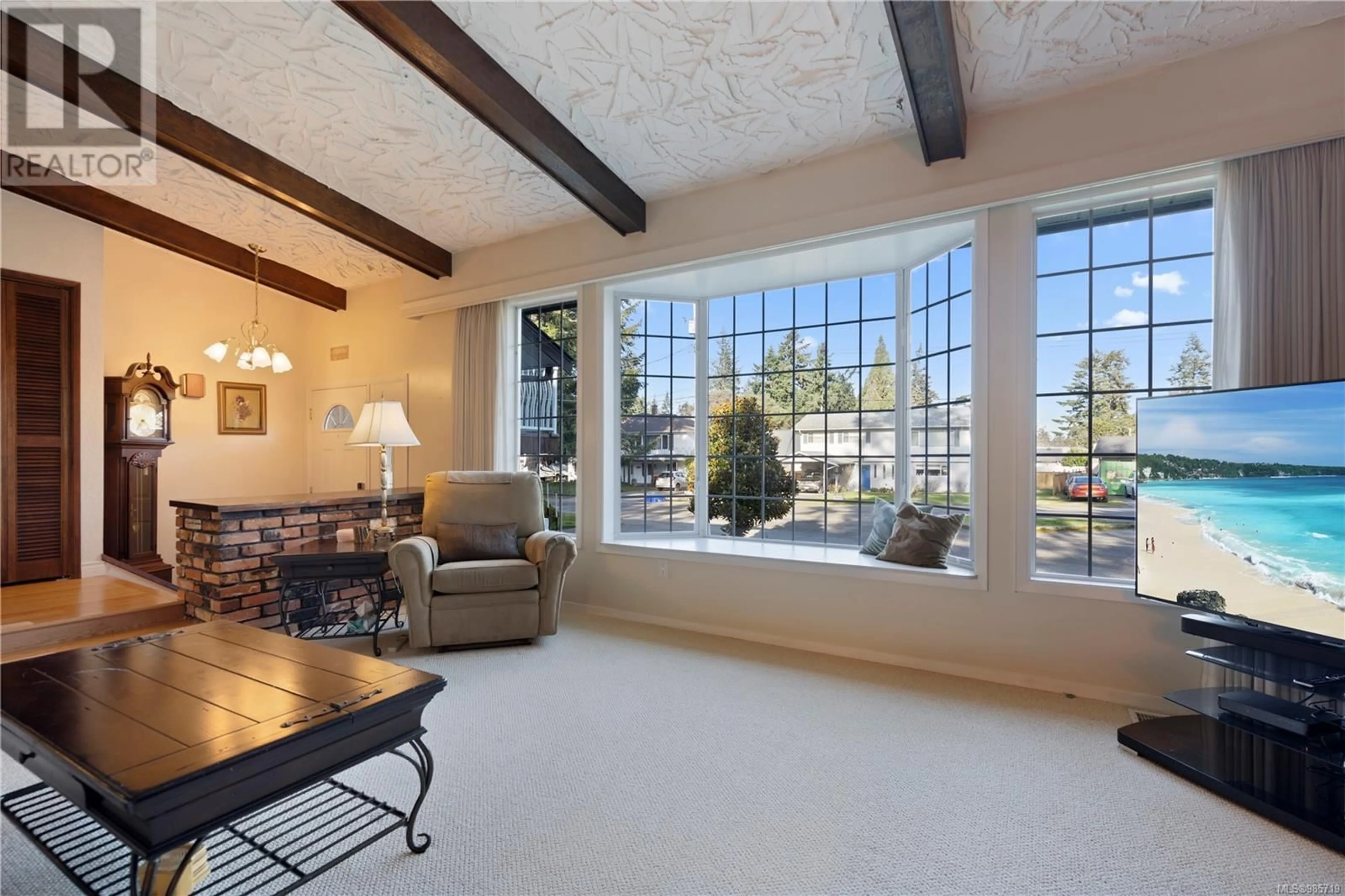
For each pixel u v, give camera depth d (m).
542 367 4.78
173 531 5.45
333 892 1.51
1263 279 2.29
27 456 4.18
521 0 2.43
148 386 5.00
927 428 3.59
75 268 4.36
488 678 2.94
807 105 2.86
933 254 3.51
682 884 1.54
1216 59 2.37
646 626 3.87
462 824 1.78
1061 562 2.85
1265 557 2.05
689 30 2.48
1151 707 2.57
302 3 2.56
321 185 3.95
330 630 3.85
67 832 1.65
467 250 4.80
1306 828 1.71
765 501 4.32
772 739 2.31
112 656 1.87
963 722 2.46
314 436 6.20
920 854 1.66
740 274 3.96
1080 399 2.82
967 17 2.32
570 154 3.21
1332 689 1.93
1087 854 1.66
